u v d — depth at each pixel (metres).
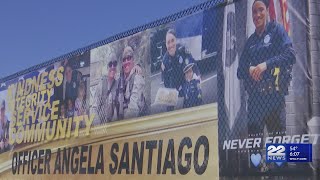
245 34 9.19
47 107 14.85
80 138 13.35
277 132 8.35
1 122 17.23
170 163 10.52
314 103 7.91
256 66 8.88
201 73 10.02
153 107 11.12
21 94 16.23
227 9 9.63
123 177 11.78
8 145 16.69
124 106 11.97
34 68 15.67
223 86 9.52
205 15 10.12
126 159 11.75
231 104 9.30
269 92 8.58
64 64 14.30
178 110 10.47
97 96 12.91
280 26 8.52
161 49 11.10
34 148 15.30
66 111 14.02
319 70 7.98
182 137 10.31
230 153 9.20
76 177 13.37
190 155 10.07
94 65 13.12
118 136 12.07
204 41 10.06
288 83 8.27
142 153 11.29
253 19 9.05
